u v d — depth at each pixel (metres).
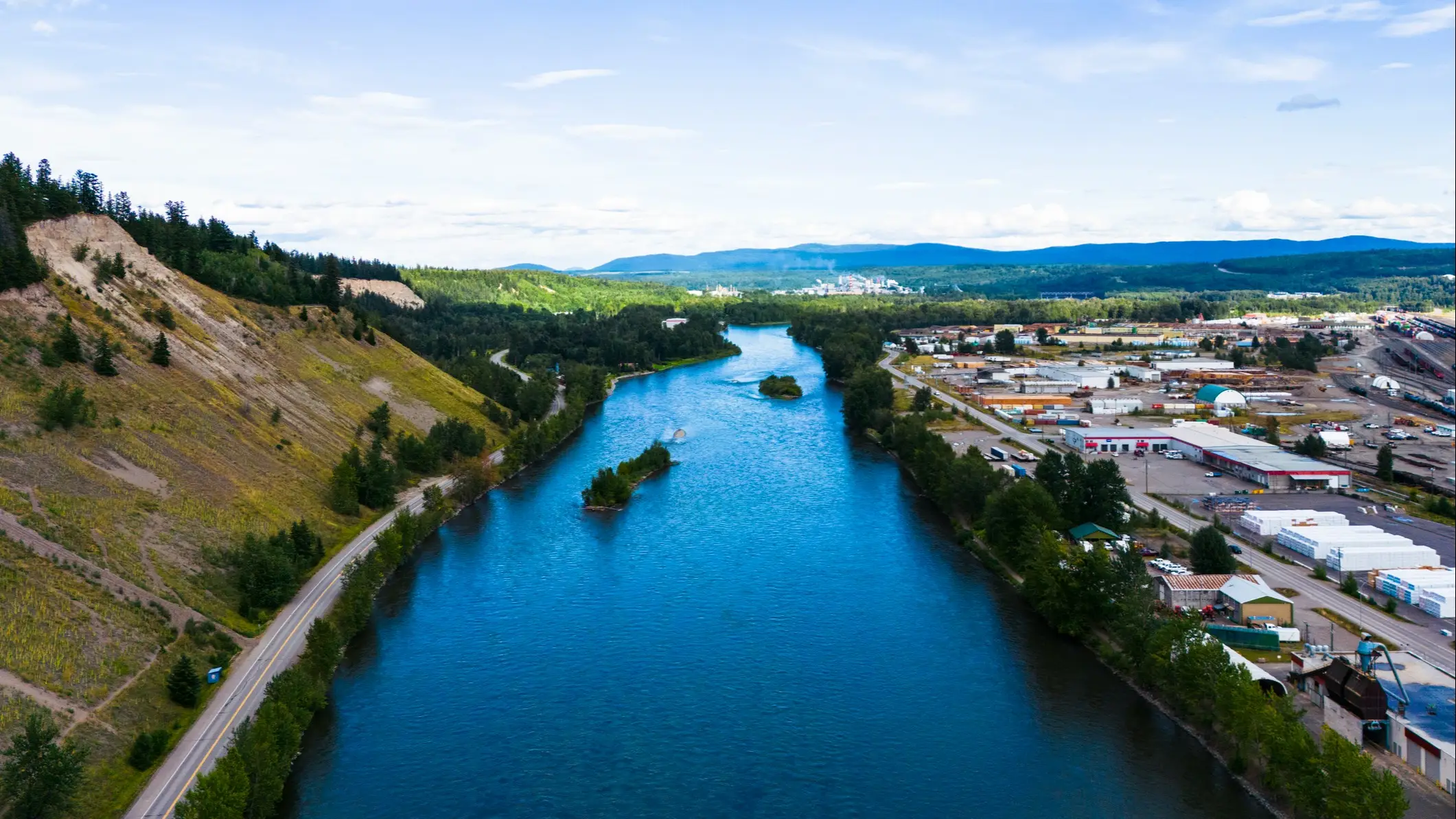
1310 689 123.44
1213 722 118.38
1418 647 135.62
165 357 198.62
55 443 151.88
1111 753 117.31
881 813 106.00
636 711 128.00
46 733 92.62
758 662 142.12
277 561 151.88
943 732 122.81
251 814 98.62
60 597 121.19
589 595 168.75
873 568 181.88
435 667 140.25
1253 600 143.62
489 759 116.19
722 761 116.19
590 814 105.56
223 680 125.88
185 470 169.88
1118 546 166.88
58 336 180.00
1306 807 96.75
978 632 152.88
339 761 115.44
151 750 105.56
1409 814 97.25
